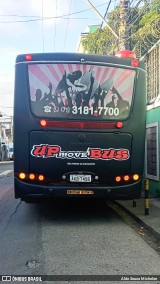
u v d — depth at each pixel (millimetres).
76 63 3689
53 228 3693
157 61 5625
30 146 3637
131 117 3725
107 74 3717
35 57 3682
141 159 3758
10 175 10883
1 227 3750
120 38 6301
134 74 3775
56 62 3678
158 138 5172
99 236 3381
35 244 3123
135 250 2959
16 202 5324
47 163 3633
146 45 5965
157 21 5438
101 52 9070
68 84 3672
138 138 3738
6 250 2959
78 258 2758
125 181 3715
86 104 3668
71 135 3641
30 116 3635
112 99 3699
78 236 3381
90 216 4258
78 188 3648
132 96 3750
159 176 5148
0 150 25359
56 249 2980
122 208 4613
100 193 3678
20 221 4027
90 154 3654
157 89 5629
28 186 3650
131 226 3768
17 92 3664
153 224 3605
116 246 3068
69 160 3645
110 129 3678
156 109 5266
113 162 3682
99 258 2758
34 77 3668
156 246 3078
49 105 3648
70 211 4559
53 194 3648
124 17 6270
